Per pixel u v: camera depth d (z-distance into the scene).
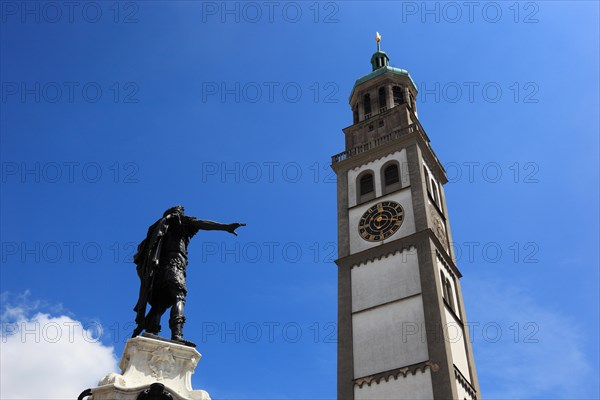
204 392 9.41
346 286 49.34
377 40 74.25
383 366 43.09
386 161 56.78
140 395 8.94
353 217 54.31
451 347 43.44
